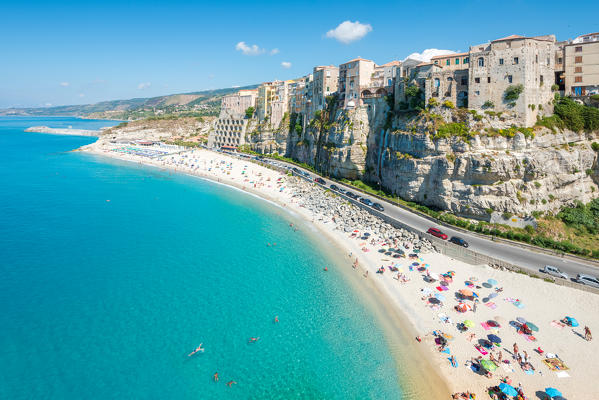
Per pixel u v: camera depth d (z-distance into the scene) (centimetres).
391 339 4100
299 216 8394
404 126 8294
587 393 3284
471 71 7331
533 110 7025
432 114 7656
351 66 10769
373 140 9581
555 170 6644
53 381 3500
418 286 5019
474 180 6756
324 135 11406
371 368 3712
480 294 4734
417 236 6397
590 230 6369
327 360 3831
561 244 5691
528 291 4684
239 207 9262
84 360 3778
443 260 5644
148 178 12988
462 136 6988
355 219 7612
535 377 3462
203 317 4522
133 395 3372
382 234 6756
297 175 11419
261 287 5234
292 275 5581
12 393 3350
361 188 9319
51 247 6625
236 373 3656
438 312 4456
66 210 8956
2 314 4506
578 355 3697
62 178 12719
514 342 3897
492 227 6431
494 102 7175
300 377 3622
